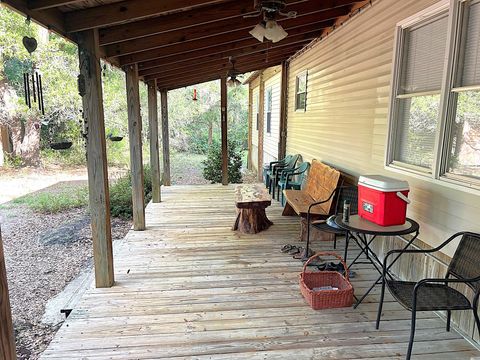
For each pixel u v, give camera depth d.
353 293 2.71
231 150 9.59
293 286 3.00
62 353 2.14
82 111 2.80
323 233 4.13
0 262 1.35
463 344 2.21
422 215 2.80
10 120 10.37
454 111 2.45
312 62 5.85
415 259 2.89
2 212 6.97
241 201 4.34
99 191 2.89
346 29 4.32
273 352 2.14
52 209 6.98
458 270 2.20
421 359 2.07
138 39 3.49
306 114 6.27
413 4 2.82
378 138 3.51
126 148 12.93
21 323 3.00
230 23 3.76
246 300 2.76
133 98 4.37
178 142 17.33
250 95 12.66
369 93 3.69
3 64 9.72
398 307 2.66
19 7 1.90
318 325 2.42
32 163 11.67
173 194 6.91
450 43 2.38
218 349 2.17
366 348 2.18
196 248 3.93
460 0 2.30
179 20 3.11
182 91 17.70
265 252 3.80
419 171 2.82
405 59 3.06
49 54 9.79
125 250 3.87
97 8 2.51
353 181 4.15
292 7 3.80
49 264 4.33
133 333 2.34
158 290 2.94
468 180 2.28
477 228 2.23
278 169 6.71
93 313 2.58
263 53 6.46
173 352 2.14
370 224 2.56
